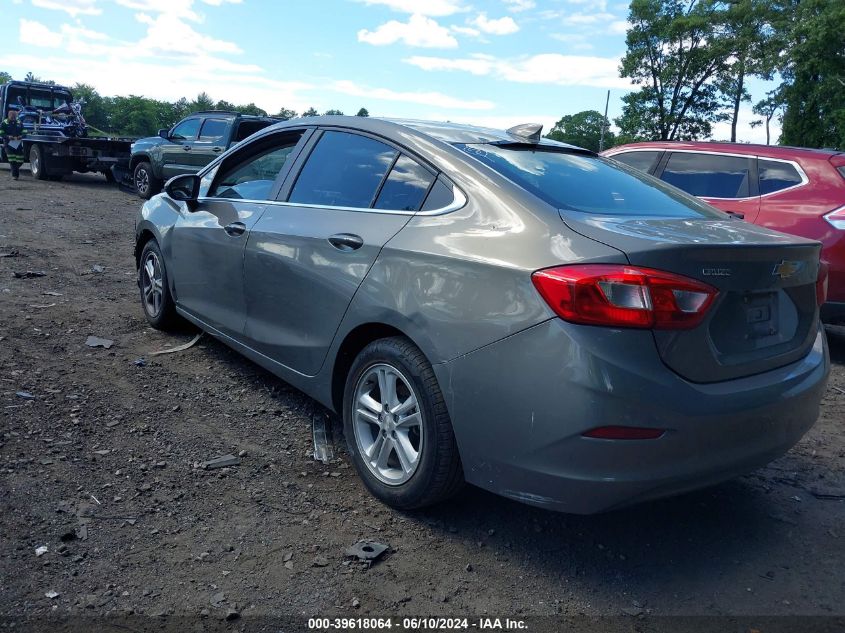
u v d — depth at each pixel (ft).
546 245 9.03
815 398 10.32
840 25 115.03
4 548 8.94
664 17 143.33
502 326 8.98
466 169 10.67
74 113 64.90
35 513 9.76
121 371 15.31
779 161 21.85
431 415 9.87
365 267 11.00
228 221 14.66
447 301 9.64
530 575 9.40
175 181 16.07
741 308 9.30
